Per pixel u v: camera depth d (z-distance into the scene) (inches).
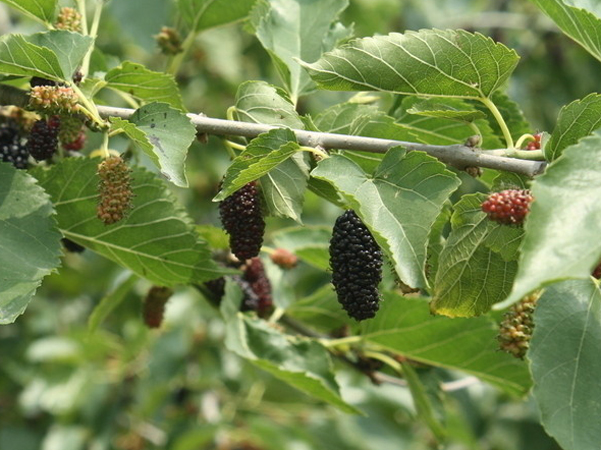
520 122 22.2
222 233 22.3
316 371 22.3
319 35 22.5
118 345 37.1
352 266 18.6
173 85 21.0
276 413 36.2
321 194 20.1
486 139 22.2
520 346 19.0
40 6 21.1
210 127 19.8
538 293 19.1
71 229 21.2
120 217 19.4
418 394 23.5
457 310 19.2
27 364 38.7
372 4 38.6
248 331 22.5
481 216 18.8
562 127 18.7
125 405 37.4
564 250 16.7
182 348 35.4
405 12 43.7
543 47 43.8
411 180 18.5
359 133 20.7
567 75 43.2
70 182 20.9
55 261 19.2
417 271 18.0
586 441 17.9
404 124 22.3
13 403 40.1
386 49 19.4
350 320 23.9
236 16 23.9
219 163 39.8
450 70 19.5
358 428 35.0
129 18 33.5
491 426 36.4
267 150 19.1
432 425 23.7
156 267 21.4
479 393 36.1
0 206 19.3
